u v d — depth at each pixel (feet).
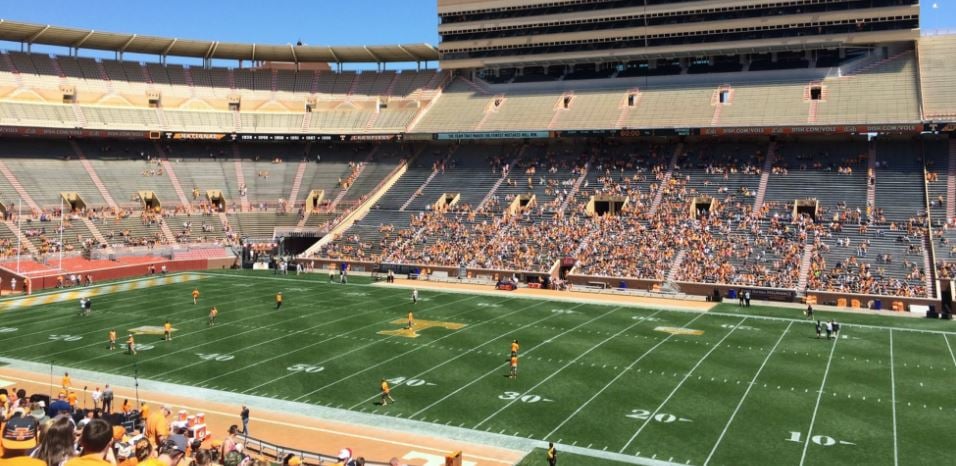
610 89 310.65
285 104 335.06
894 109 250.78
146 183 296.71
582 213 263.49
